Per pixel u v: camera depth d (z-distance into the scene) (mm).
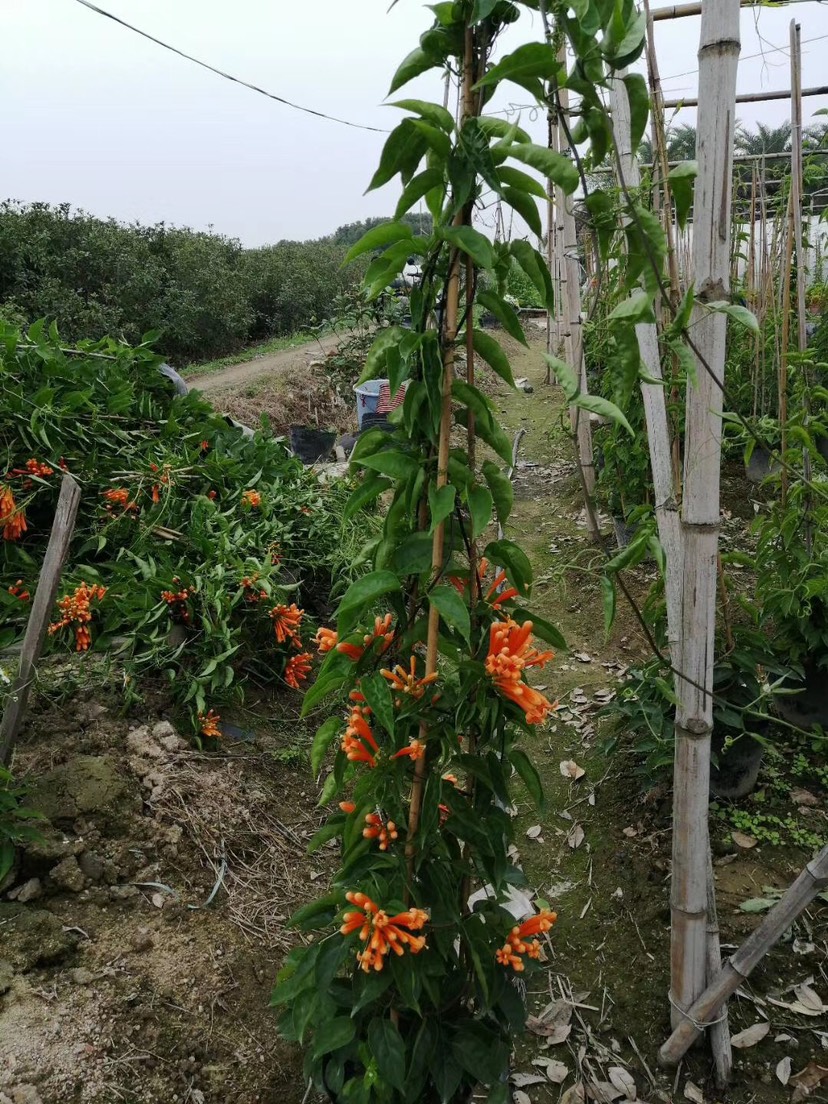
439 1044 1527
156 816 2506
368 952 1317
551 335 7598
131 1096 1788
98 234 12664
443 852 1525
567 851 2865
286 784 2992
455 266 1319
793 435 3086
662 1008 2244
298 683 3572
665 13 3084
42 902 2162
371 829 1491
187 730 2977
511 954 1523
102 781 2459
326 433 6992
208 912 2316
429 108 1207
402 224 1279
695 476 1696
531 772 1553
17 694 2273
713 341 1601
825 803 2947
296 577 4012
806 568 3102
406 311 7055
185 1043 1941
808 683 3289
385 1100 1486
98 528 3516
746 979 2291
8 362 3695
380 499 4926
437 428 1355
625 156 2066
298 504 4184
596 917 2570
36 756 2537
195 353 14008
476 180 1256
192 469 3912
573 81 1217
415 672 1554
